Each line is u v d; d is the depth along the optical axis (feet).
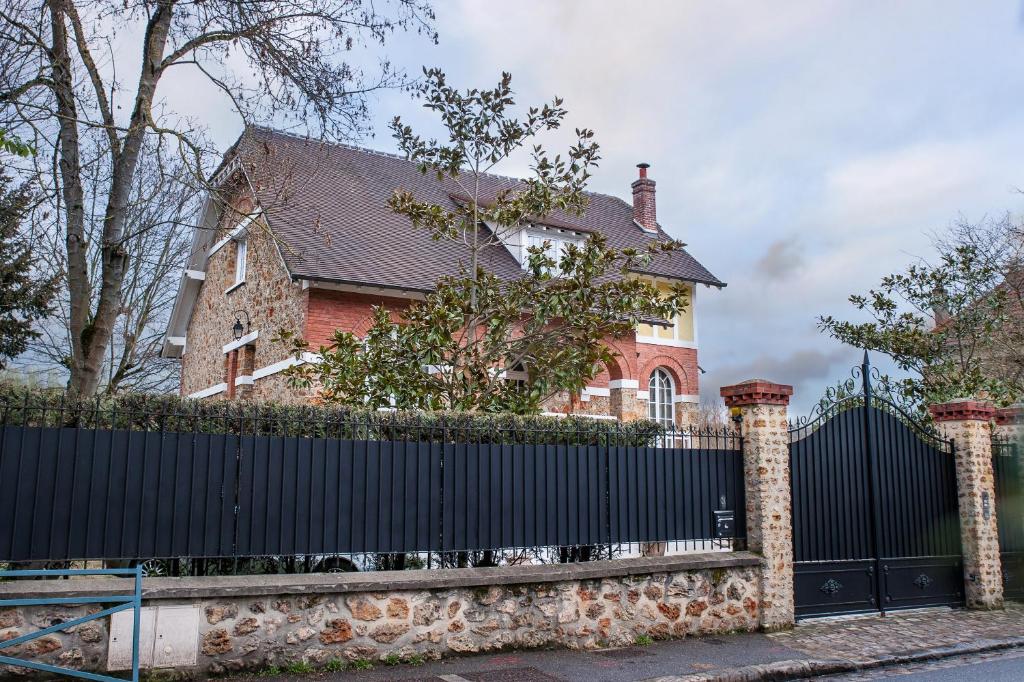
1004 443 40.11
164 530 21.58
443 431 26.25
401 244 59.16
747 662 25.27
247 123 33.32
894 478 36.09
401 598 23.98
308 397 49.44
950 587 36.91
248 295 60.44
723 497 31.71
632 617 27.96
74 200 32.71
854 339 57.93
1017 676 24.90
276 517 23.16
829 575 33.35
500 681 22.09
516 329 44.98
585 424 29.45
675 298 36.68
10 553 19.72
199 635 21.15
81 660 19.83
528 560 27.94
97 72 32.50
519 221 40.24
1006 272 59.00
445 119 38.34
